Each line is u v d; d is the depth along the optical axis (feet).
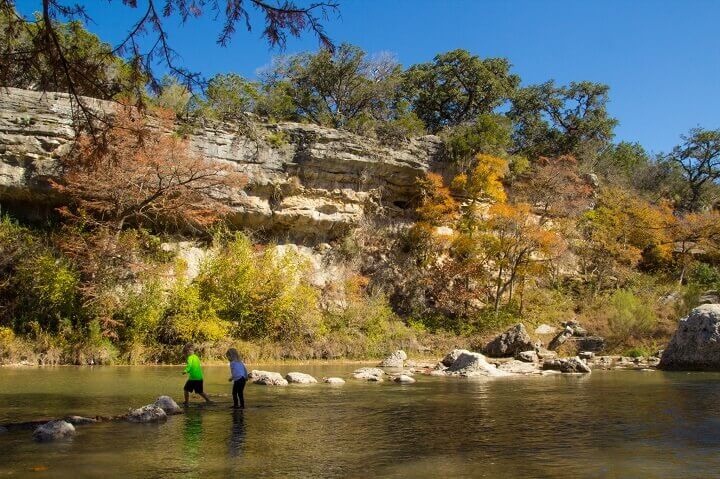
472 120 164.04
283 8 25.96
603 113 180.04
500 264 117.91
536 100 182.50
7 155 97.66
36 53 28.09
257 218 114.42
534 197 135.54
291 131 118.83
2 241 93.97
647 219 142.72
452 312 120.67
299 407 40.68
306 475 22.18
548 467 23.59
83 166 32.60
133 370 72.23
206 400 42.63
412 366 83.97
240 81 122.83
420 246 125.90
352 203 122.31
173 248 106.22
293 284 106.63
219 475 22.09
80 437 29.25
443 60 171.83
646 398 46.68
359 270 122.11
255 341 96.78
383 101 159.43
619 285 131.85
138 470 22.70
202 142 109.60
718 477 22.08
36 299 88.33
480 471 22.94
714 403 43.42
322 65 153.48
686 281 139.85
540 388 54.34
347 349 100.78
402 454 25.82
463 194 130.11
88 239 91.04
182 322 89.66
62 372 68.59
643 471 22.99
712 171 196.44
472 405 42.06
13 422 33.53
